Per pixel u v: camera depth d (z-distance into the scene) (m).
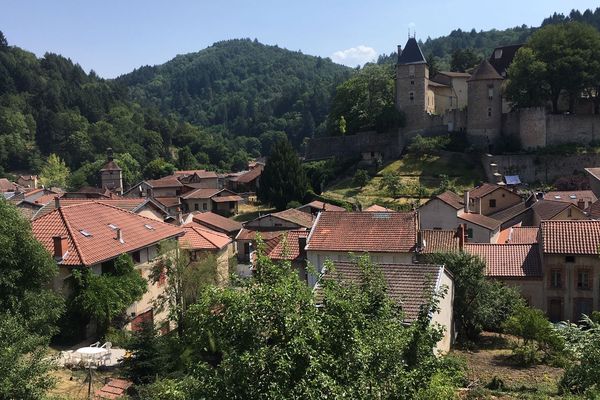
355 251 34.22
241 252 52.50
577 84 70.69
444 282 23.20
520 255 35.00
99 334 27.39
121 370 22.41
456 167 73.38
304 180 73.75
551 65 70.50
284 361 8.85
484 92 76.12
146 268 32.22
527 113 73.50
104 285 27.08
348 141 83.69
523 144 74.06
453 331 27.50
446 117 79.56
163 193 90.88
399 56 81.81
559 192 59.06
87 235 29.27
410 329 11.27
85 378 22.11
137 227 33.44
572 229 33.91
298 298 9.73
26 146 140.00
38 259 22.34
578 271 32.78
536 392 19.12
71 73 190.88
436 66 106.56
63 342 26.75
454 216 46.12
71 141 141.38
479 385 19.83
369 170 76.81
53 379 15.21
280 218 53.88
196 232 40.03
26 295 21.30
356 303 10.52
